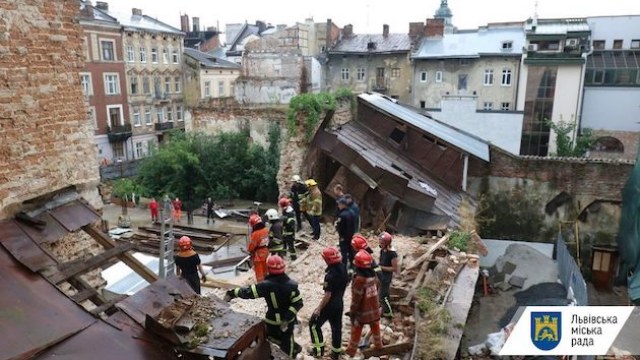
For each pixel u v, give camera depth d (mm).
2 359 3508
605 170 16078
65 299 4391
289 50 31078
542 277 14875
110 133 36625
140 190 27875
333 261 6621
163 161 28047
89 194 6516
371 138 16234
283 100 31344
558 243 15773
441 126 18312
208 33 55719
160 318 4285
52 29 5727
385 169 13367
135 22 39406
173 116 43125
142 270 5543
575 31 33812
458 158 16125
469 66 36531
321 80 40969
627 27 37719
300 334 7945
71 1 6008
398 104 20094
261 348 4480
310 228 13438
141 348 4066
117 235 19547
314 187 12445
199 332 4227
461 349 11469
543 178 16625
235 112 27328
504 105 36188
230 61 48906
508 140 22281
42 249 4930
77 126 6230
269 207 26062
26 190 5438
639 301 13969
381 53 39312
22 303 4129
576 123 33875
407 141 16391
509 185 16938
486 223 17219
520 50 35281
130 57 37906
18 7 5238
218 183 27266
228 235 19609
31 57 5445
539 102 34750
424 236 13000
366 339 7793
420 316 8367
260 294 5914
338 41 42312
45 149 5711
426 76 38156
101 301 4801
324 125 14594
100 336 4070
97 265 5156
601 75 34938
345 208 9547
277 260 6016
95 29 34531
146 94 39844
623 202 15852
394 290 9125
